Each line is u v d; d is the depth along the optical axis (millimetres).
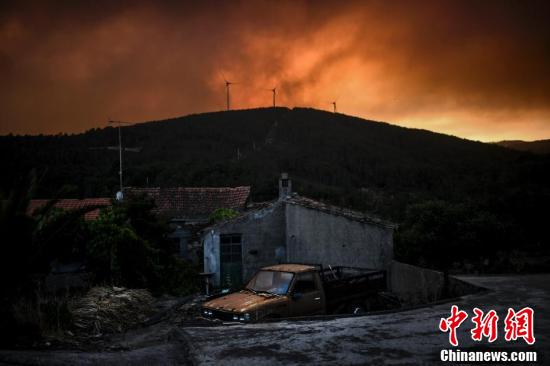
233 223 15898
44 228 7984
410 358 5000
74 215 8219
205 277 14648
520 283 10594
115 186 43281
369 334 6086
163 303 10609
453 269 16156
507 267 14984
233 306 7945
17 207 7164
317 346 5559
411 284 12031
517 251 17719
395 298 11305
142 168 58156
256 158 86312
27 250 7281
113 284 10969
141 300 9492
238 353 5328
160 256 13305
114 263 11180
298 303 8539
